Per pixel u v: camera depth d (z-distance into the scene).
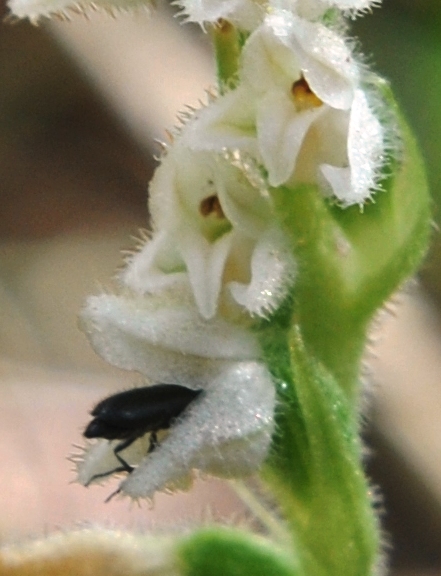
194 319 0.05
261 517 0.05
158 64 0.11
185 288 0.05
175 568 0.05
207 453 0.05
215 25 0.05
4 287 0.11
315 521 0.05
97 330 0.05
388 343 0.09
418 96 0.11
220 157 0.05
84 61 0.11
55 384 0.10
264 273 0.05
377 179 0.05
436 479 0.08
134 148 0.12
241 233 0.05
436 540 0.08
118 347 0.05
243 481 0.05
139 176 0.12
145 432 0.05
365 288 0.05
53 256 0.12
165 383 0.05
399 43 0.11
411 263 0.05
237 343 0.05
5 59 0.13
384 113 0.05
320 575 0.05
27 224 0.12
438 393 0.09
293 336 0.05
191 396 0.05
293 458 0.05
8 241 0.12
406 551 0.08
